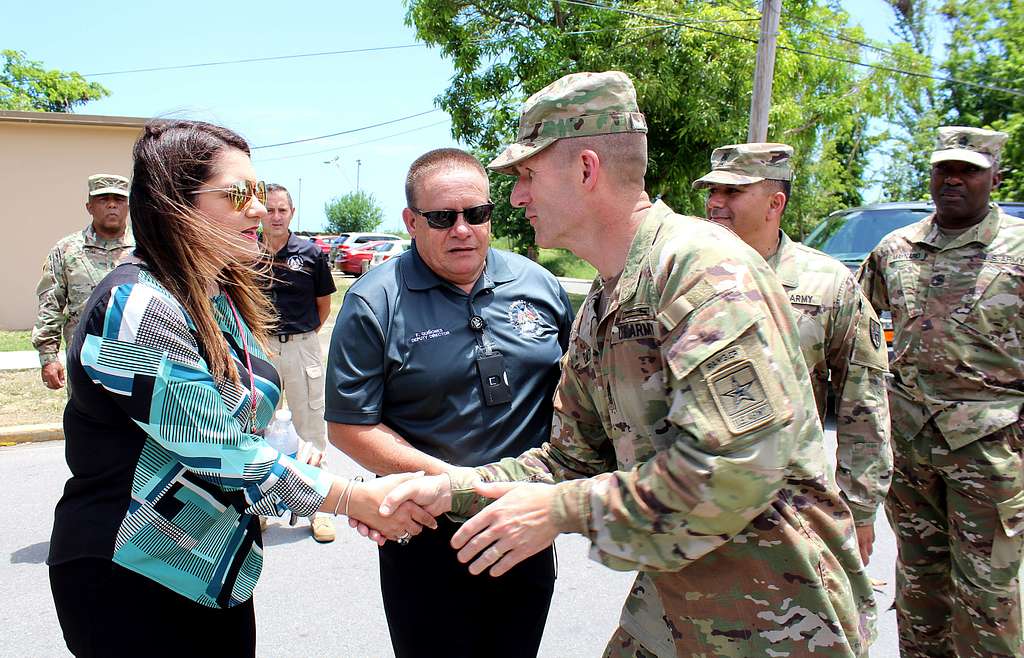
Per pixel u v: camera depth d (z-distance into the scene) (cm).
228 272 175
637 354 145
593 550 137
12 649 294
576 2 1207
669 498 130
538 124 153
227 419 156
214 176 158
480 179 213
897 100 1917
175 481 156
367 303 210
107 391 150
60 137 1109
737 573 146
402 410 216
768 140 1307
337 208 5550
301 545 402
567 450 184
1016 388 269
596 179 150
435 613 209
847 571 156
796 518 146
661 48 1211
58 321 434
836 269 248
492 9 1284
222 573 162
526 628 217
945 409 270
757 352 129
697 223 146
